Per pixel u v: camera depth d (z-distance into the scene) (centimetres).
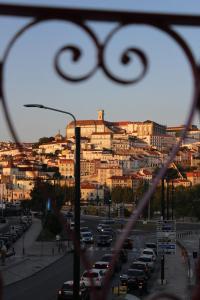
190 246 7975
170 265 5653
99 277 3562
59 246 7238
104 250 7238
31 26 466
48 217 9150
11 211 17100
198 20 485
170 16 481
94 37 475
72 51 483
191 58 490
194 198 14462
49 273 5247
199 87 483
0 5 449
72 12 467
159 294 498
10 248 7575
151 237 10088
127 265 5650
